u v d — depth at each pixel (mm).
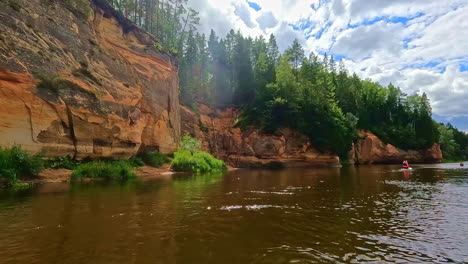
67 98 17438
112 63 23188
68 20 19531
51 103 16375
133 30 29562
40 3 17453
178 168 28156
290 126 50219
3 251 4785
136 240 5535
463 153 106188
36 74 15750
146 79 28297
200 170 29953
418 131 81625
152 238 5684
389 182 18297
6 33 14594
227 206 9352
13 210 8047
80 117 18297
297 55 71250
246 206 9383
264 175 26031
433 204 10016
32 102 15328
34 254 4664
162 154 30016
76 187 13383
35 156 15188
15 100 14547
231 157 48094
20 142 14719
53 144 16641
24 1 16172
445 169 36062
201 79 62969
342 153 54531
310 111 52438
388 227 6836
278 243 5500
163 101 31469
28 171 14227
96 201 9781
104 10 25641
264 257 4730
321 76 64188
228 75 71125
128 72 25234
